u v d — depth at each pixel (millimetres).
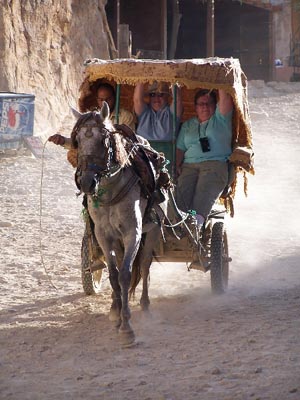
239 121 18031
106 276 19625
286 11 78812
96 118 13492
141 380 11797
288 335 13930
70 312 16141
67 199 30281
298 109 56969
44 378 12141
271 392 10977
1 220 26109
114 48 55875
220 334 14156
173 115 17781
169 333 14375
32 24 44625
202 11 80000
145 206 14969
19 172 34625
